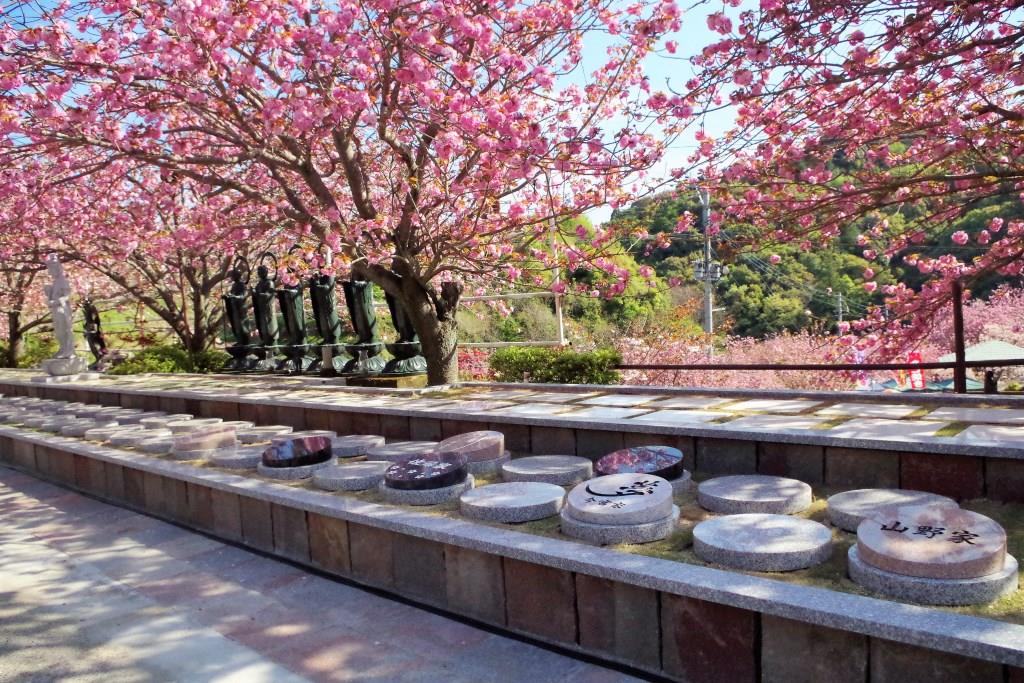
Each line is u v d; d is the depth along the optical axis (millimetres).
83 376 12227
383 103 6789
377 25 5922
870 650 2582
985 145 6398
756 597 2742
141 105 6590
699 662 2998
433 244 7625
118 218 9914
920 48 5492
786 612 2672
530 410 6012
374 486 4863
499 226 7777
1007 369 11422
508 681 3150
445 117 6035
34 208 9445
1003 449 3682
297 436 6547
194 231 8211
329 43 5602
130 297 16672
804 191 6797
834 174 6969
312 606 4109
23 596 4516
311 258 7957
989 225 9156
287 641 3676
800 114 6195
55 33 5836
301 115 5574
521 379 8742
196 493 5742
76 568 5027
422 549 4012
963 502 3781
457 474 4566
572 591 3381
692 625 3006
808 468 4379
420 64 5387
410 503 4406
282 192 9492
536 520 3986
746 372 10914
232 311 12117
